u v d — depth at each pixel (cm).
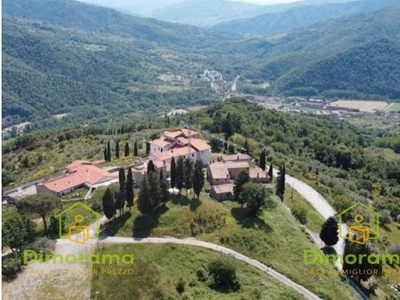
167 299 7594
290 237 10888
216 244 9738
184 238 9750
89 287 7738
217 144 17200
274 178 14938
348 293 9281
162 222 10056
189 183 11431
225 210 11188
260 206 11025
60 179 13212
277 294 8425
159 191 10312
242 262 9288
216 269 8525
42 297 7481
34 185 14438
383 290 10106
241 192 11269
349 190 16862
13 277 7938
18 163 18388
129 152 17150
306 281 9256
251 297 8188
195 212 10538
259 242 10069
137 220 10112
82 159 16988
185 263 8850
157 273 8212
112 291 7625
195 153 13988
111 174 13800
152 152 15250
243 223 10631
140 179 12381
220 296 8106
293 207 12925
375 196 17638
